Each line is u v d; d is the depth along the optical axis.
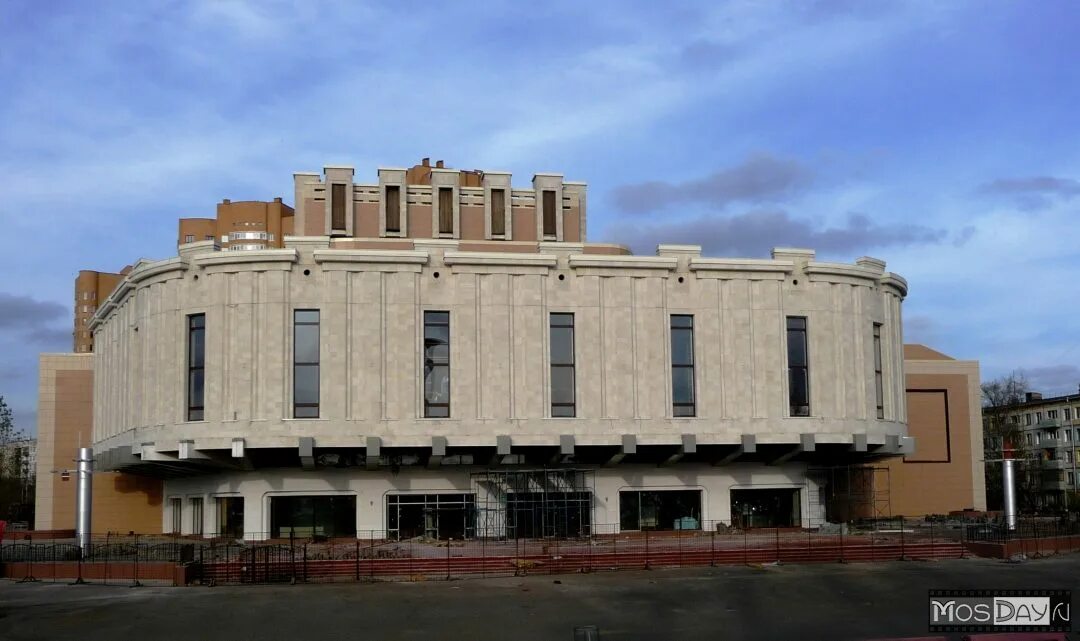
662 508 59.59
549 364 56.38
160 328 56.53
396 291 55.66
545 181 68.19
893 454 61.69
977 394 77.94
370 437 53.75
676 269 57.97
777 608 34.75
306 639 30.19
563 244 59.19
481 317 56.12
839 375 59.09
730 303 58.31
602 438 55.94
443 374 55.88
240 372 54.28
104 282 178.38
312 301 54.94
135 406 58.19
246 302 54.72
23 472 139.62
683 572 43.38
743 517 60.50
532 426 55.66
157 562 43.22
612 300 57.25
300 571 42.59
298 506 56.72
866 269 60.50
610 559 45.03
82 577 43.19
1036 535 52.09
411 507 56.97
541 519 57.31
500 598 36.69
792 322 59.28
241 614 33.75
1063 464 136.88
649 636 30.31
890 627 31.12
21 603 36.25
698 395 57.34
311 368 54.84
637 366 57.03
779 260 58.91
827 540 50.25
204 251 56.94
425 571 43.47
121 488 70.12
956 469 76.75
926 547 48.38
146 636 30.56
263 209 127.44
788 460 60.72
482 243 60.94
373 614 33.78
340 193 65.56
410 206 66.31
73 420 74.12
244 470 56.53
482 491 57.28
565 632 31.06
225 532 58.22
